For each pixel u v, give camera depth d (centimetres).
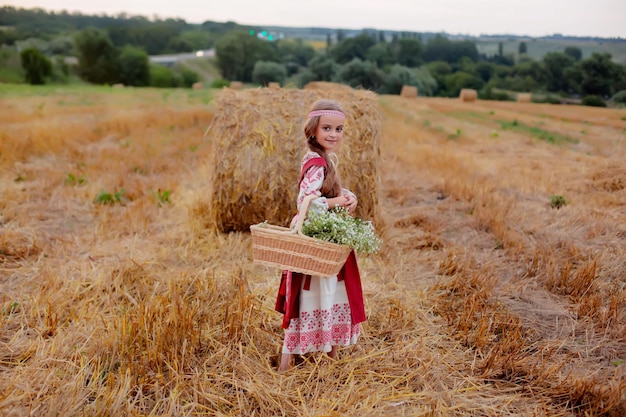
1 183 786
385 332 382
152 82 7606
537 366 337
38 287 434
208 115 1830
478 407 299
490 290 444
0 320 371
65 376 312
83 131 1300
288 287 321
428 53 5162
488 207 690
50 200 691
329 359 338
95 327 369
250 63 7625
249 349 351
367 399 294
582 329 387
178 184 801
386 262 516
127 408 282
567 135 1228
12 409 280
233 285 447
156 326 351
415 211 702
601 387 304
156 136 1314
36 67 6122
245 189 574
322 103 312
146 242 566
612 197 714
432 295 447
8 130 1147
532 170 920
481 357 353
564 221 626
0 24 8950
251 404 302
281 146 570
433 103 2411
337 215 308
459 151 1149
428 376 329
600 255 514
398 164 1003
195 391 300
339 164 566
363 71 4712
